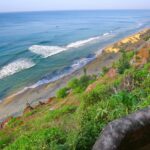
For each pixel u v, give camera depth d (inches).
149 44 1413.6
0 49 3152.1
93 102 652.1
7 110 1461.6
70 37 4099.4
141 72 738.8
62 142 400.2
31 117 1002.7
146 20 7140.8
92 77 1398.9
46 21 7667.3
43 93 1636.3
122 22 6737.2
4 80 1973.4
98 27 5541.3
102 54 2465.6
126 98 508.4
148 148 160.7
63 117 682.2
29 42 3607.3
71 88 1305.4
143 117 162.1
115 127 156.1
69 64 2326.5
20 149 456.8
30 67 2282.2
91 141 351.9
